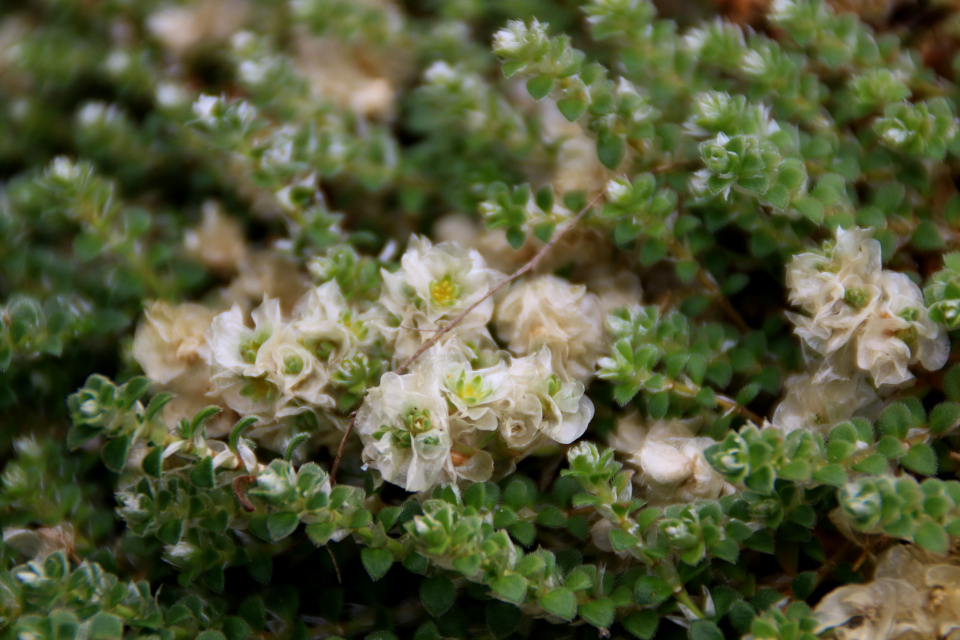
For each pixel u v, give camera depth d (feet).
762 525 0.91
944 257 0.93
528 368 0.93
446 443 0.90
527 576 0.90
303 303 0.96
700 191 0.96
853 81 0.98
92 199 0.99
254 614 0.93
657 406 0.94
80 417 0.89
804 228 0.96
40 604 0.90
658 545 0.91
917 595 0.90
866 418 0.94
